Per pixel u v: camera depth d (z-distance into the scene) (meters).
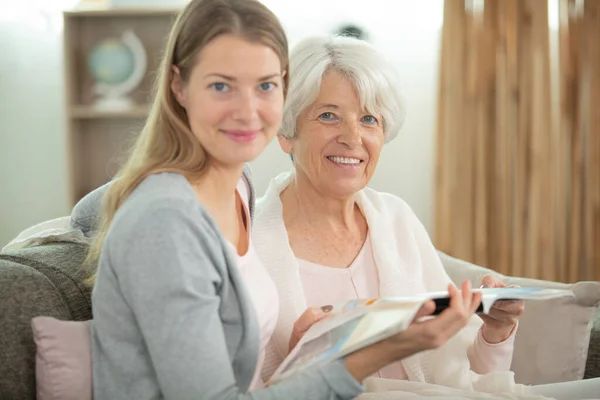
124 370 1.18
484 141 3.29
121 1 3.64
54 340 1.26
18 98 3.93
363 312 1.23
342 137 1.65
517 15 3.22
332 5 3.62
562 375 1.82
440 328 1.16
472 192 3.31
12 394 1.30
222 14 1.20
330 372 1.17
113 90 3.60
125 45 3.57
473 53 3.24
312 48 1.65
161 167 1.24
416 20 3.59
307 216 1.74
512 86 3.24
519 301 1.58
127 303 1.16
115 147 3.74
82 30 3.70
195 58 1.21
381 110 1.68
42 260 1.52
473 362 1.70
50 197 3.96
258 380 1.41
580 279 3.30
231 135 1.22
